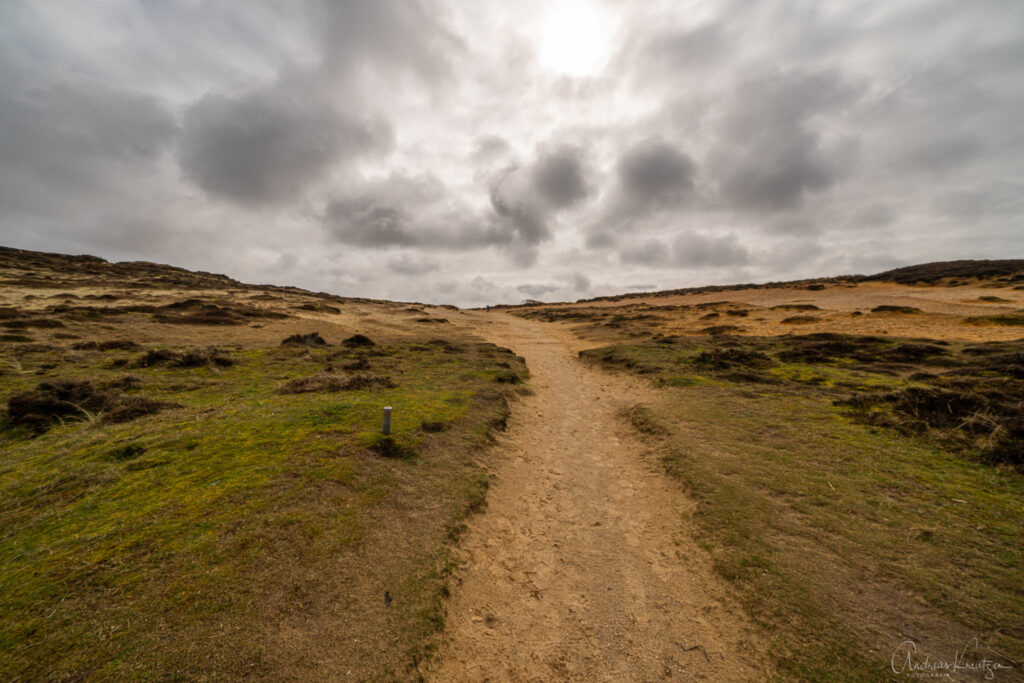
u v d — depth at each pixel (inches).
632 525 279.6
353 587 182.1
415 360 804.6
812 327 1362.0
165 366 617.6
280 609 162.7
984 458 310.5
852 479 293.9
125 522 204.4
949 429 360.2
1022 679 143.3
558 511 299.0
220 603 160.4
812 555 216.4
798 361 794.2
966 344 865.5
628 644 179.5
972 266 2721.5
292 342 949.2
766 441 376.2
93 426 357.1
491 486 311.7
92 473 255.9
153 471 259.9
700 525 258.2
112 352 713.6
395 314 1929.1
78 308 1069.1
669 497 305.4
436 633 172.6
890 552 214.4
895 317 1398.9
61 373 550.9
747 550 224.7
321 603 170.2
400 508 247.1
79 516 209.9
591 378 798.5
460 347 1031.6
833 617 176.7
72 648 136.4
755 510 261.7
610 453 414.3
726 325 1519.4
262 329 1141.7
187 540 192.4
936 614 174.4
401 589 188.4
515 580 221.6
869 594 187.9
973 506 251.9
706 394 555.8
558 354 1140.5
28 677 125.8
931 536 224.8
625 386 689.6
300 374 625.9
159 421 360.5
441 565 211.0
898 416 399.9
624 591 213.9
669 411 490.3
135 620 149.1
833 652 160.6
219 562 180.7
